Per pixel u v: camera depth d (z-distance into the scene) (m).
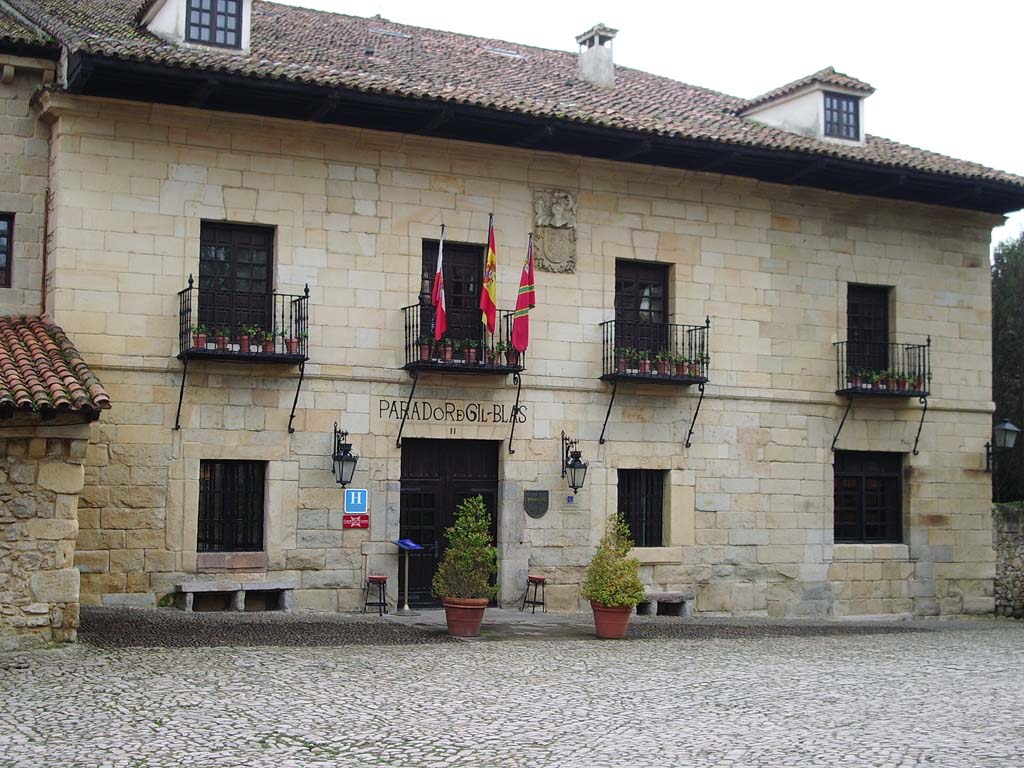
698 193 20.95
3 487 13.25
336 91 16.91
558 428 19.59
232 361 17.31
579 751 9.43
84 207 16.77
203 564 17.08
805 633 18.52
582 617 18.83
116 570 16.56
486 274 18.42
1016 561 23.33
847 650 16.34
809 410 21.58
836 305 21.98
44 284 17.23
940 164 22.03
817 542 21.45
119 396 16.77
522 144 19.28
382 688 11.88
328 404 18.06
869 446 22.08
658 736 10.03
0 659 12.73
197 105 17.22
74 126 16.77
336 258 18.25
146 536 16.75
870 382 21.80
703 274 20.86
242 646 14.16
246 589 17.19
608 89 22.69
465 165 19.23
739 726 10.52
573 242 19.91
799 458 21.42
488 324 18.48
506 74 21.78
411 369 18.45
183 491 17.03
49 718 10.05
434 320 18.81
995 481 29.83
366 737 9.73
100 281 16.78
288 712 10.56
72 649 13.37
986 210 23.38
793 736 10.12
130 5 20.52
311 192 18.16
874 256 22.42
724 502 20.75
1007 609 23.16
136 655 13.17
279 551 17.59
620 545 16.97
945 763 9.19
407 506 18.84
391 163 18.72
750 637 17.56
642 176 20.42
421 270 18.88
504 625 17.47
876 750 9.61
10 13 19.19
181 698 10.98
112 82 16.42
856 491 22.25
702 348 20.55
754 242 21.36
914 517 22.39
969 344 23.23
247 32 17.97
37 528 13.39
